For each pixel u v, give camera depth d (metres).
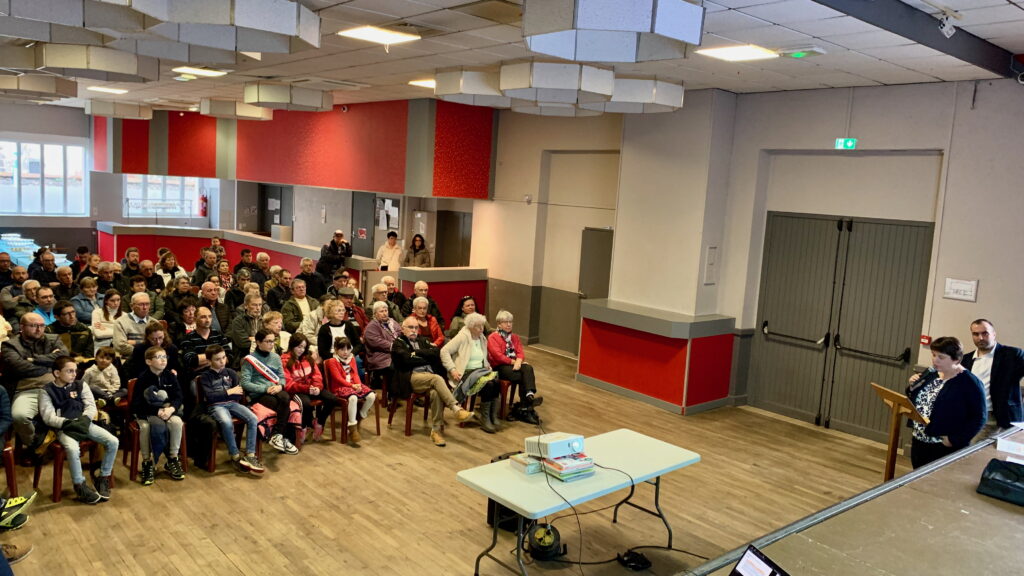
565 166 9.61
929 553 2.80
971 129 6.00
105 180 16.20
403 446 6.06
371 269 10.57
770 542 2.80
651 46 4.03
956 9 4.49
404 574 4.04
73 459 4.62
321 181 11.58
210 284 6.88
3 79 8.34
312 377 6.01
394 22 5.16
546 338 10.12
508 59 6.21
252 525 4.52
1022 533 3.03
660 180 7.92
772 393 7.74
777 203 7.56
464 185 9.98
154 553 4.12
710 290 7.80
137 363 5.28
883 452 6.60
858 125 6.70
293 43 4.59
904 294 6.64
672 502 5.20
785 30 4.60
